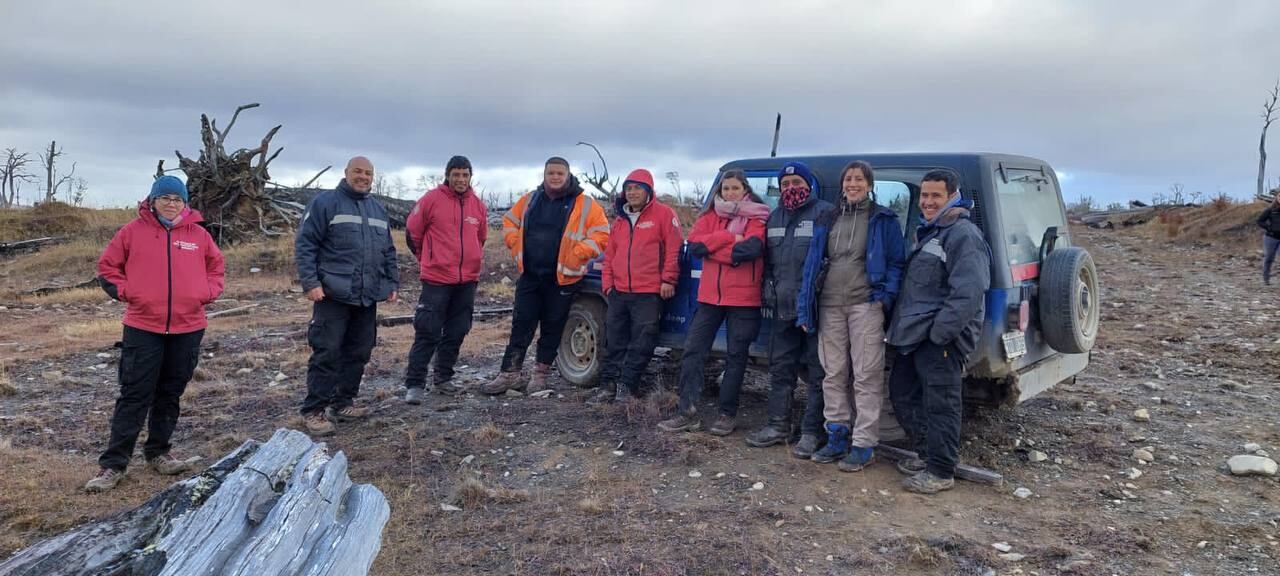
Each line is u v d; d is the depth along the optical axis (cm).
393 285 585
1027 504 423
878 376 464
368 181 558
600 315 673
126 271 444
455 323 658
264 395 666
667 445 511
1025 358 490
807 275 467
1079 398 645
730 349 529
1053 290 483
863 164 450
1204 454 505
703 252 519
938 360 429
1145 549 366
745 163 586
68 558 250
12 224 2484
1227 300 1255
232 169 2223
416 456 500
